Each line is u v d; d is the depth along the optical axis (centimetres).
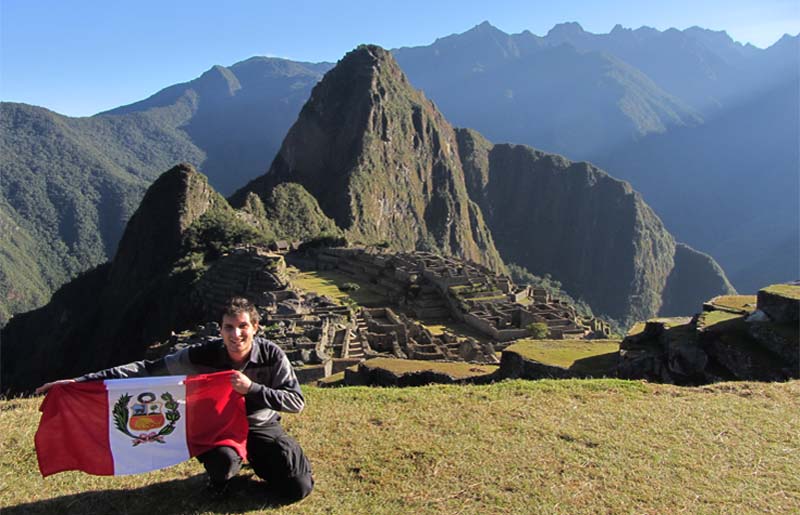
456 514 685
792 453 871
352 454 836
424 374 1608
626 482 769
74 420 682
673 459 840
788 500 735
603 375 1614
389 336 3675
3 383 8981
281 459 692
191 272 8225
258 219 13225
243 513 676
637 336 1892
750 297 2119
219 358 723
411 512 687
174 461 685
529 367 1719
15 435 892
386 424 963
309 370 2256
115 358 8525
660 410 1056
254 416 706
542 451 855
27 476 769
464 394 1151
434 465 803
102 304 10956
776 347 1523
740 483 774
